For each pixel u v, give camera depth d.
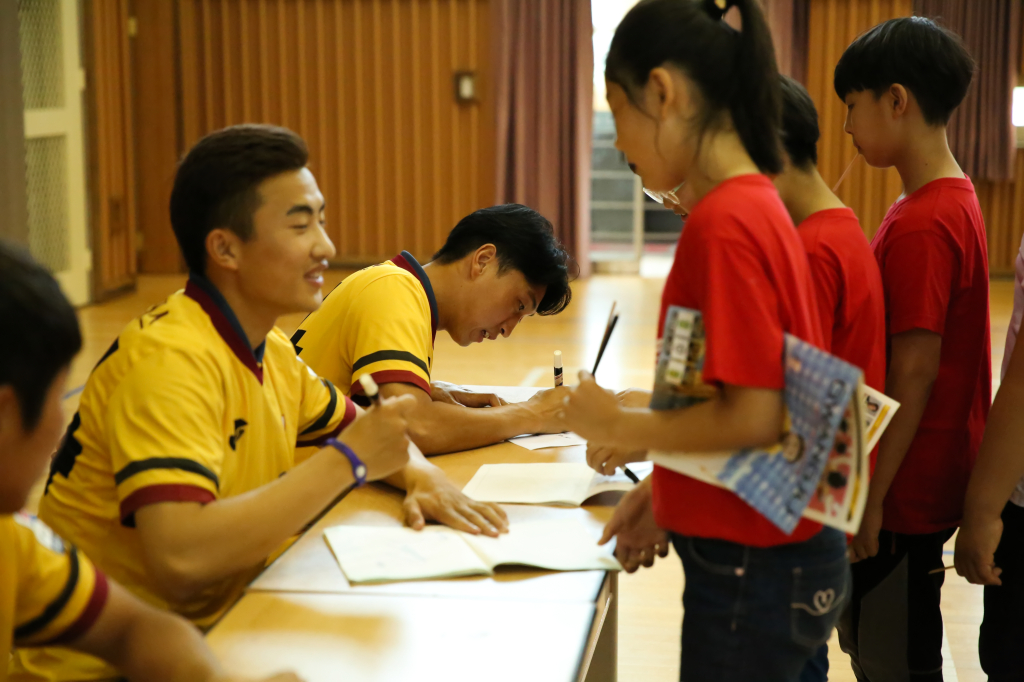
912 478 1.63
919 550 1.66
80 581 1.01
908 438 1.55
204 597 1.32
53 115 6.12
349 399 1.63
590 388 1.06
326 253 1.31
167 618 1.04
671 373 1.04
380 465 1.25
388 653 1.05
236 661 1.04
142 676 1.02
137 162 7.48
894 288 1.55
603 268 7.74
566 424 1.08
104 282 6.67
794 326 1.01
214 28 7.39
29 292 0.80
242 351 1.32
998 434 1.41
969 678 2.23
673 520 1.11
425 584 1.21
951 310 1.58
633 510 1.32
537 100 7.24
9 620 0.97
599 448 1.57
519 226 1.87
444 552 1.29
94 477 1.27
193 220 1.28
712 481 1.04
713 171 1.06
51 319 0.81
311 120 7.46
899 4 7.03
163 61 7.32
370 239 7.64
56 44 6.16
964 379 1.61
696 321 1.03
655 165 1.08
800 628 1.09
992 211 7.23
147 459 1.17
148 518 1.16
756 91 1.05
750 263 0.99
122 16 6.84
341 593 1.19
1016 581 1.51
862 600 1.70
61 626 1.00
